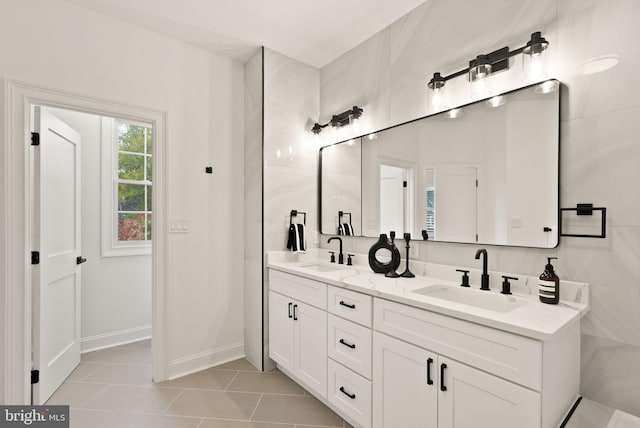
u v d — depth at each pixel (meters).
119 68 2.13
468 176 1.76
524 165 1.54
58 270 2.21
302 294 2.13
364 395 1.65
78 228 2.53
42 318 1.99
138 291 3.13
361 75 2.46
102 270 2.92
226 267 2.64
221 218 2.62
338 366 1.82
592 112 1.35
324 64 2.80
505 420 1.11
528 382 1.05
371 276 1.96
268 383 2.29
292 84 2.70
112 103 2.11
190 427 1.78
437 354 1.32
